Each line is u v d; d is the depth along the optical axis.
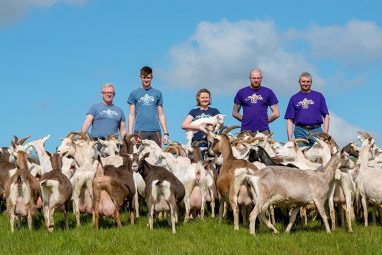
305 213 13.93
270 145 16.55
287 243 11.30
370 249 10.62
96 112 16.69
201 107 16.30
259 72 15.97
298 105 16.20
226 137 13.95
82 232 12.67
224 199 13.71
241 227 13.41
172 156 16.30
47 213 12.98
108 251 11.04
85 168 14.00
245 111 16.16
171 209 12.81
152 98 16.38
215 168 15.48
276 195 12.14
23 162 13.98
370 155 16.53
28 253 10.97
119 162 15.72
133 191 13.88
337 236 11.88
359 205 14.05
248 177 12.31
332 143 15.05
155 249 11.00
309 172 12.42
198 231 12.92
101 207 13.20
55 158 14.08
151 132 16.36
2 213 16.36
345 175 12.75
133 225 13.62
